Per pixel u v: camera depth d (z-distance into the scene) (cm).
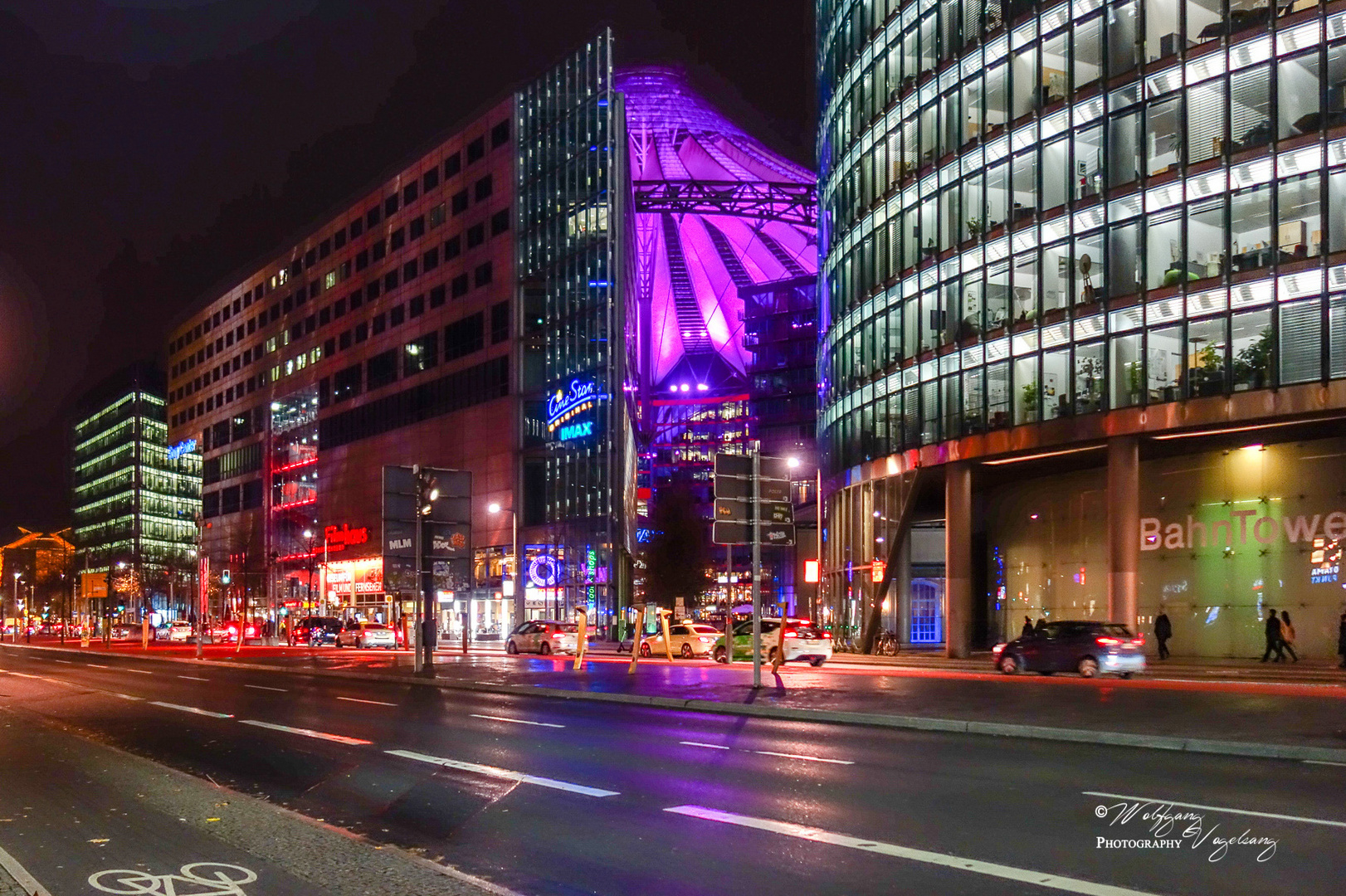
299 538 11606
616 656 5119
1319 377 3566
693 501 9212
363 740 1794
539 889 816
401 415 9962
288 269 12294
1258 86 3766
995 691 2464
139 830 1026
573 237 8569
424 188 9944
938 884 802
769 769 1393
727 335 16200
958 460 4706
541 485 8538
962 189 4766
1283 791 1189
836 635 5888
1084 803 1123
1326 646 3809
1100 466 4712
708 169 14200
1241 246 3772
